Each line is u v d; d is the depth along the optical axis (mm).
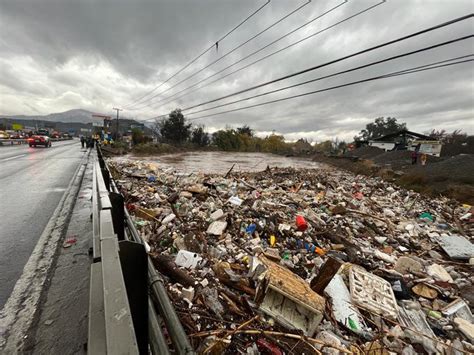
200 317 2490
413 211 9156
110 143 36125
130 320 863
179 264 3508
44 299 2230
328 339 2371
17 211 4812
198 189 8383
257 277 3098
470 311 3178
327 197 10352
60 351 1706
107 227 1587
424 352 2451
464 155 18047
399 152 30094
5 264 2799
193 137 56906
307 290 2623
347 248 4910
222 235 4879
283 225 5539
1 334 1822
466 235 6820
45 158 15578
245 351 2170
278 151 63406
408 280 3893
